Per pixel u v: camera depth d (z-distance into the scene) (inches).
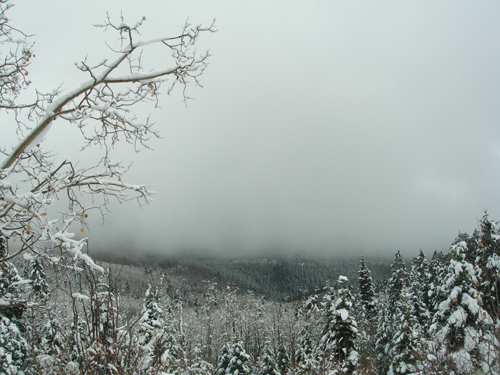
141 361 166.6
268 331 1724.9
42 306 147.3
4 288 152.9
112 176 161.3
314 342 1159.6
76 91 145.6
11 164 145.9
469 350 304.0
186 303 2928.2
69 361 149.9
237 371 853.8
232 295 1852.9
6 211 132.6
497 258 370.9
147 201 164.7
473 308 471.5
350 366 712.4
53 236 133.9
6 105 160.7
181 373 297.0
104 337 154.8
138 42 151.4
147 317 507.8
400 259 1423.5
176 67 160.6
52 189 146.6
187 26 159.6
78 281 159.0
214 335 1747.0
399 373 709.9
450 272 560.7
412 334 723.4
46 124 143.9
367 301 1469.0
